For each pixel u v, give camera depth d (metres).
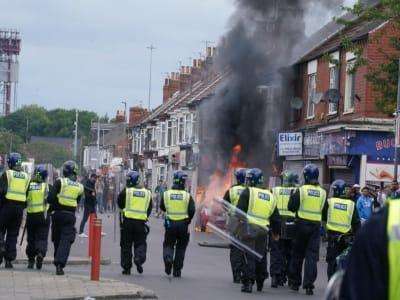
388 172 29.86
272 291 15.33
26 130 118.56
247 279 14.84
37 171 16.41
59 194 15.30
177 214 16.83
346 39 26.72
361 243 3.66
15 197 16.05
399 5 23.31
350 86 32.09
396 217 3.63
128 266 17.22
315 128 33.59
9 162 16.25
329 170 32.94
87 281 14.45
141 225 17.09
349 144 29.98
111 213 49.72
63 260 15.28
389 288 3.58
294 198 15.20
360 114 30.50
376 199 23.56
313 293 15.16
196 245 26.33
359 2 27.09
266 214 14.88
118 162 65.62
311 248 15.10
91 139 113.81
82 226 28.09
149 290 13.59
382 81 24.53
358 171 30.17
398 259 3.57
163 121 67.44
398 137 19.23
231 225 14.94
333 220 14.84
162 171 66.19
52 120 149.12
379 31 28.81
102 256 20.53
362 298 3.60
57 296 12.35
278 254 16.05
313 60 36.28
